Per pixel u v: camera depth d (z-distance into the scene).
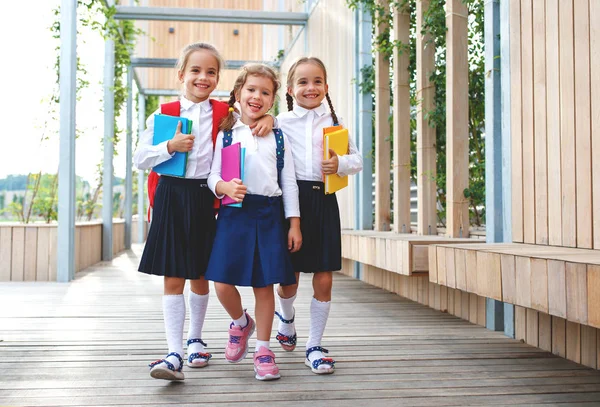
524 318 2.61
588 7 2.21
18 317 3.18
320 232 2.19
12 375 2.04
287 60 7.94
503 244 2.48
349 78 5.16
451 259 2.31
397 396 1.82
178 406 1.71
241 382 1.96
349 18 5.14
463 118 3.36
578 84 2.26
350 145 2.32
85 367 2.15
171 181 2.06
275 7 7.79
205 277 2.03
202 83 2.12
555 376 2.06
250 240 2.01
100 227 6.89
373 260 3.48
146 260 2.03
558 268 1.64
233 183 1.96
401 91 4.17
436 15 3.59
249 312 3.40
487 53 2.92
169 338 1.99
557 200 2.38
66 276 4.91
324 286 2.17
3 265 4.98
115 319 3.13
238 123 2.12
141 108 10.20
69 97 4.96
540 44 2.51
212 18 6.51
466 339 2.66
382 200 4.54
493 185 2.86
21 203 5.89
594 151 2.16
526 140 2.61
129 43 7.50
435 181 3.78
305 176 2.21
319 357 2.12
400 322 3.09
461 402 1.77
